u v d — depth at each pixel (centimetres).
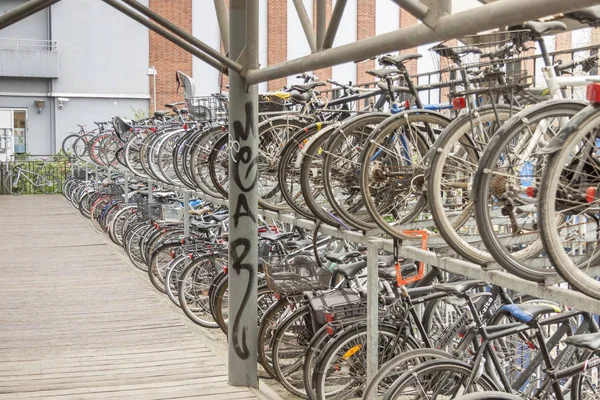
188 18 2197
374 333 407
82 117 2166
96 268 920
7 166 1931
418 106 421
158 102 2212
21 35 2130
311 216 494
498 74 330
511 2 225
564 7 210
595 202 266
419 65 1858
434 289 391
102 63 2164
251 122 464
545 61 337
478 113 336
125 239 952
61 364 532
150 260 766
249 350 481
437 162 329
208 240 722
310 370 438
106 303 732
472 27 242
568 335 355
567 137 254
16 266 931
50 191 1956
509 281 310
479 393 311
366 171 384
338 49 328
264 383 506
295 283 479
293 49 2233
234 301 478
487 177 286
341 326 433
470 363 346
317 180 457
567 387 363
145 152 866
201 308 673
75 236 1192
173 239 789
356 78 2178
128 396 462
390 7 2206
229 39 451
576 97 393
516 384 369
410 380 336
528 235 320
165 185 877
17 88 2123
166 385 484
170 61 2206
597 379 360
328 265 520
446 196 386
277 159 544
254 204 473
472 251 326
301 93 550
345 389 432
